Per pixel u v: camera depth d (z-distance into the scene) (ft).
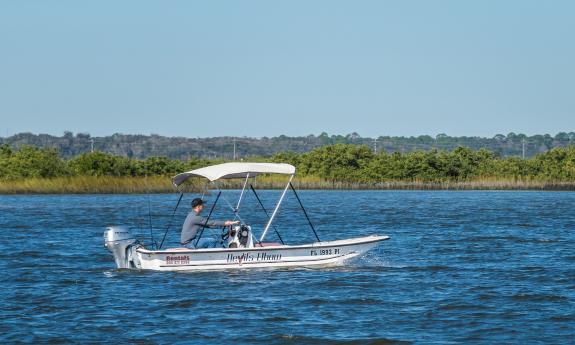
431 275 163.63
